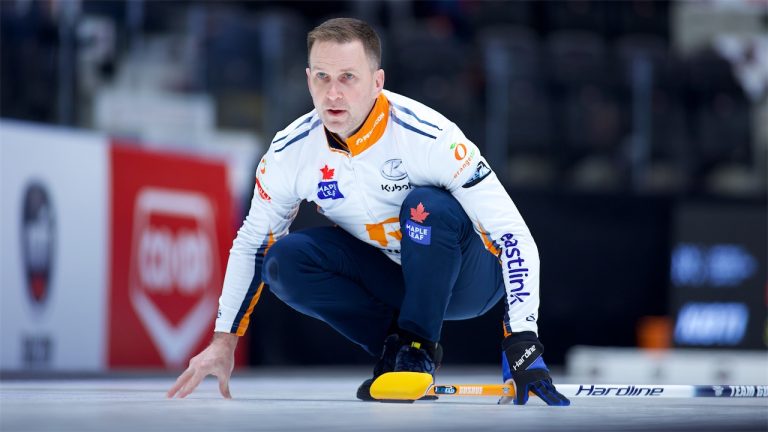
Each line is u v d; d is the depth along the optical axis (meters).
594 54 32.69
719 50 34.31
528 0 35.22
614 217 27.88
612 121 32.44
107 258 22.41
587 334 27.59
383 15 33.66
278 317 24.81
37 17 25.69
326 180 10.77
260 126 27.70
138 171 23.19
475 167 10.32
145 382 17.94
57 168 21.42
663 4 36.56
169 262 23.84
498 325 26.59
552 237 27.23
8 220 20.31
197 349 24.56
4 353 20.20
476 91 31.17
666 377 24.39
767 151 34.03
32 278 20.81
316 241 11.23
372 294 11.66
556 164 31.80
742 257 29.20
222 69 27.48
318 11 33.03
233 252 11.20
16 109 25.50
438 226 10.30
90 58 26.05
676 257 28.48
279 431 6.29
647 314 28.22
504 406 9.62
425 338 10.56
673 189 32.62
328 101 9.99
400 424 6.93
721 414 8.39
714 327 28.91
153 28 27.02
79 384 16.33
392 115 10.50
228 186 25.73
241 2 31.84
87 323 21.97
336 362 25.50
